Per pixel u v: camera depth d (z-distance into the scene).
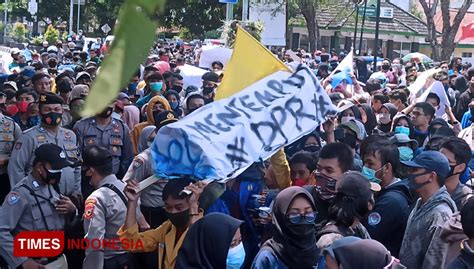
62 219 4.96
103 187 4.75
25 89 8.56
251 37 4.62
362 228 4.02
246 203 5.05
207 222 3.59
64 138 6.54
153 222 5.85
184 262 3.55
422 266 3.98
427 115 7.87
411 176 4.21
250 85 4.55
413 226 4.15
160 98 7.51
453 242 3.73
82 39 35.47
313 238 3.78
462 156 4.92
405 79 17.94
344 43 40.91
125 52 0.50
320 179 4.46
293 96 4.55
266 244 3.83
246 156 4.22
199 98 8.65
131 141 7.53
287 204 3.71
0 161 7.05
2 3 57.44
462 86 15.07
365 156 4.83
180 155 4.07
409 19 42.41
